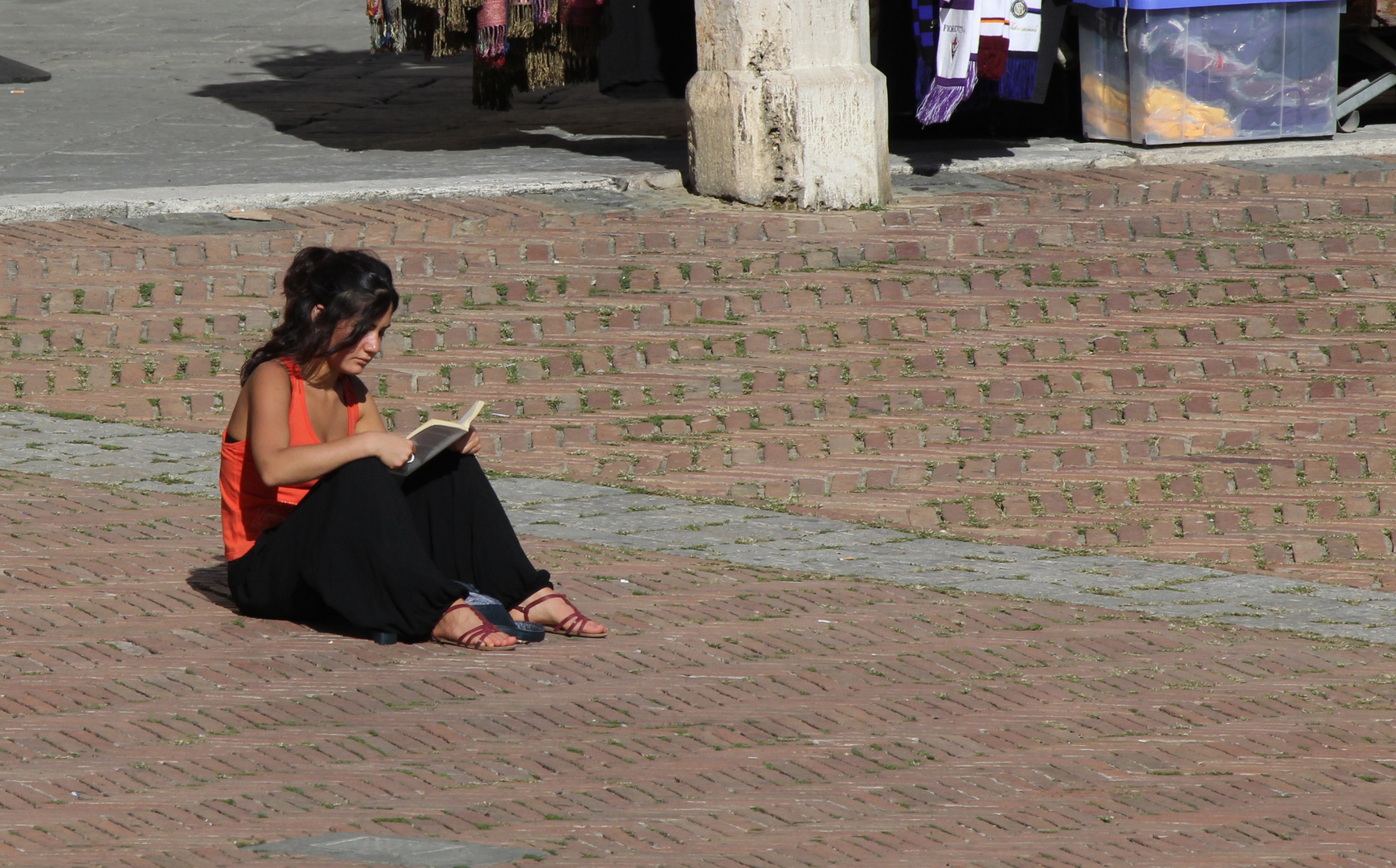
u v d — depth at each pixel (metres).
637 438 32.34
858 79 42.72
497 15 42.03
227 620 21.58
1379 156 48.94
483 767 17.28
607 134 53.34
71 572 23.17
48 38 79.25
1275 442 33.94
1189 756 19.00
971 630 23.30
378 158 48.25
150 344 34.91
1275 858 16.05
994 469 31.81
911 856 15.51
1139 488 31.30
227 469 21.44
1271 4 48.38
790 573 25.67
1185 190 45.22
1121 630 23.73
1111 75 49.25
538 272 38.50
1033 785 17.78
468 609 21.03
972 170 47.00
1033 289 39.59
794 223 41.59
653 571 25.09
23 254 37.31
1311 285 40.69
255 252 38.84
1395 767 19.09
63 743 17.39
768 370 35.16
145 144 51.12
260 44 77.88
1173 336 37.84
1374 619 25.31
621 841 15.40
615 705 19.36
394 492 20.89
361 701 19.06
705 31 43.16
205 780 16.59
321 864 14.38
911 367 35.88
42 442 30.09
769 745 18.45
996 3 43.00
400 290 37.12
